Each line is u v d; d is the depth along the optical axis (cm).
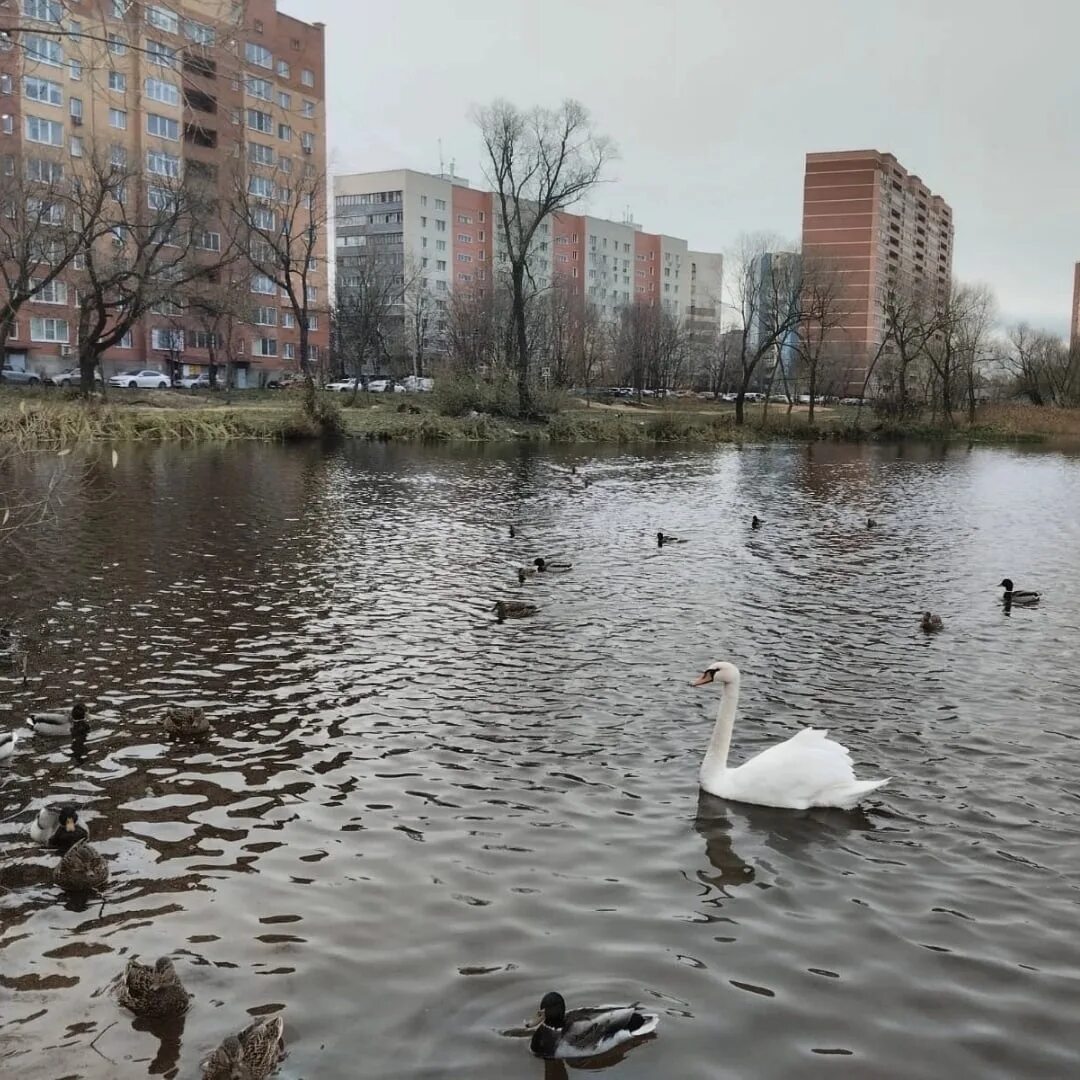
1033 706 1352
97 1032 661
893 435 8169
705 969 736
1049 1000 708
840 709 1326
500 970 731
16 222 5531
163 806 1000
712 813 999
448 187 15025
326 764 1109
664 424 7038
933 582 2227
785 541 2794
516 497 3638
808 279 8094
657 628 1742
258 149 7944
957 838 955
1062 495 4162
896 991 715
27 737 1169
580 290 14750
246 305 6350
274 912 806
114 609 1766
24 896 830
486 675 1447
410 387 10425
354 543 2528
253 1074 609
